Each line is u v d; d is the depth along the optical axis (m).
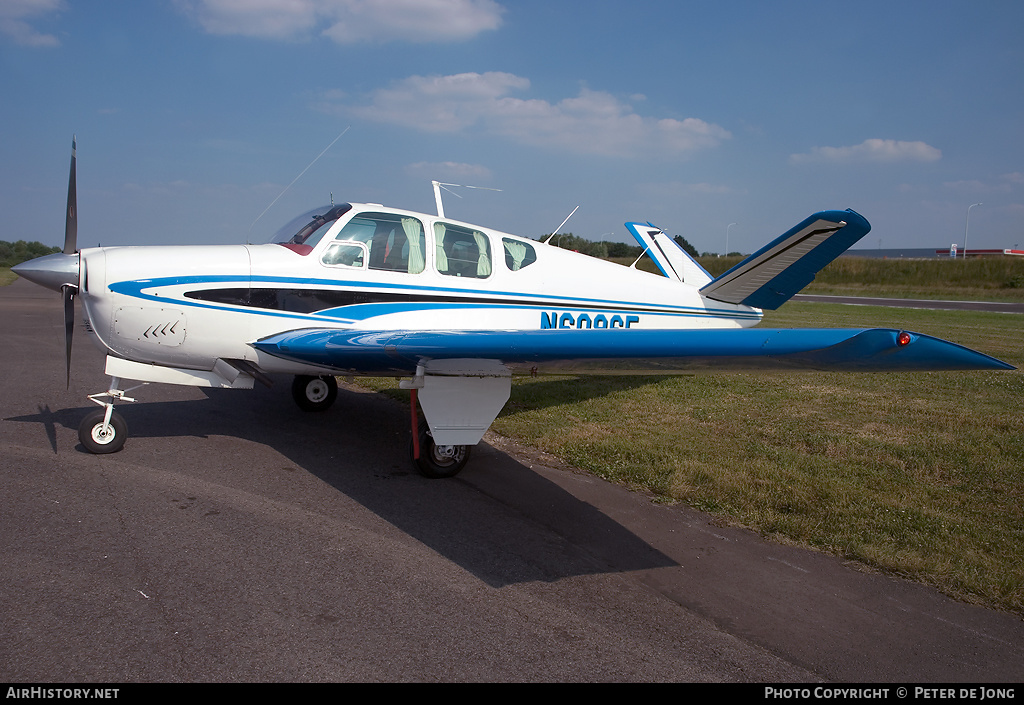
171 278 4.21
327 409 5.86
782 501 3.85
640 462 4.52
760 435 5.34
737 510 3.80
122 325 4.20
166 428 4.99
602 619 2.63
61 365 7.54
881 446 5.01
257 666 2.19
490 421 4.10
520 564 3.07
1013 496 4.08
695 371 3.35
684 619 2.66
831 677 2.32
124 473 3.93
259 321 4.39
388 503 3.74
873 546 3.34
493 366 3.78
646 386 7.23
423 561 3.04
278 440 4.86
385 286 4.69
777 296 5.91
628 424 5.58
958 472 4.47
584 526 3.56
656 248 6.61
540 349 3.27
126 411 5.46
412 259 4.79
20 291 21.36
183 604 2.54
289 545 3.11
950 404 6.55
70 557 2.86
